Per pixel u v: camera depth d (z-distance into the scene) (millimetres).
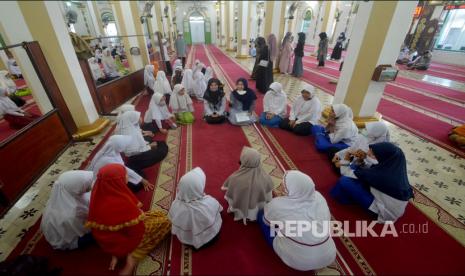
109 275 1253
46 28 2146
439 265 1318
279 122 2959
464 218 1626
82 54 2811
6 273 1043
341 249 1400
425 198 1804
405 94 4312
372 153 1583
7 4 1964
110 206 1152
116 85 3660
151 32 5168
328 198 1786
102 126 2795
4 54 2873
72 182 1304
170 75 6059
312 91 2637
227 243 1431
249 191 1414
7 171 1646
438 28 7586
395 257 1357
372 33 2436
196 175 1321
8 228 1546
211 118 3029
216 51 12062
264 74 4363
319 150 2404
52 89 2268
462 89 4660
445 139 2684
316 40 9703
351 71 2707
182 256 1356
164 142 2461
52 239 1323
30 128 1918
